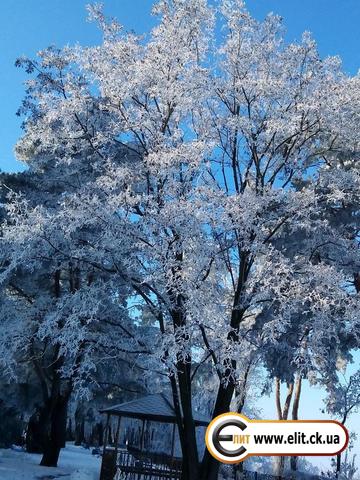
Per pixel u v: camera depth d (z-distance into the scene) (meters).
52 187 21.91
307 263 17.55
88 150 18.94
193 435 16.70
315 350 15.74
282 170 19.50
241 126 17.48
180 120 18.66
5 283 20.98
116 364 21.91
